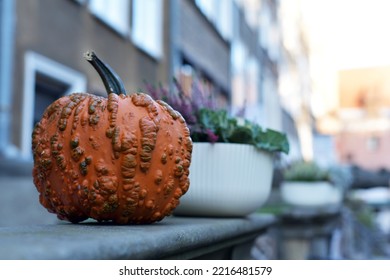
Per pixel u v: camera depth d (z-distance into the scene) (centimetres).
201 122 197
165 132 133
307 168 563
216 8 1239
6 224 486
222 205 190
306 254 413
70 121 131
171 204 137
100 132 127
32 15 544
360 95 3541
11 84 507
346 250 746
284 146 201
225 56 1300
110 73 143
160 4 877
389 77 3503
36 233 105
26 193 521
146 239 98
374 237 1365
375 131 3438
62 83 609
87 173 126
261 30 1888
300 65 3070
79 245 83
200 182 189
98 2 699
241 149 189
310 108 3309
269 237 409
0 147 485
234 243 176
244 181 190
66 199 132
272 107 2027
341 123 3500
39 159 133
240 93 1479
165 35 902
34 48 546
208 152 188
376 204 2108
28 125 530
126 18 758
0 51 498
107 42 709
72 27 623
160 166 131
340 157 3459
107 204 127
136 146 126
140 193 128
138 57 802
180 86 205
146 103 133
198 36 1072
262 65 1859
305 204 545
